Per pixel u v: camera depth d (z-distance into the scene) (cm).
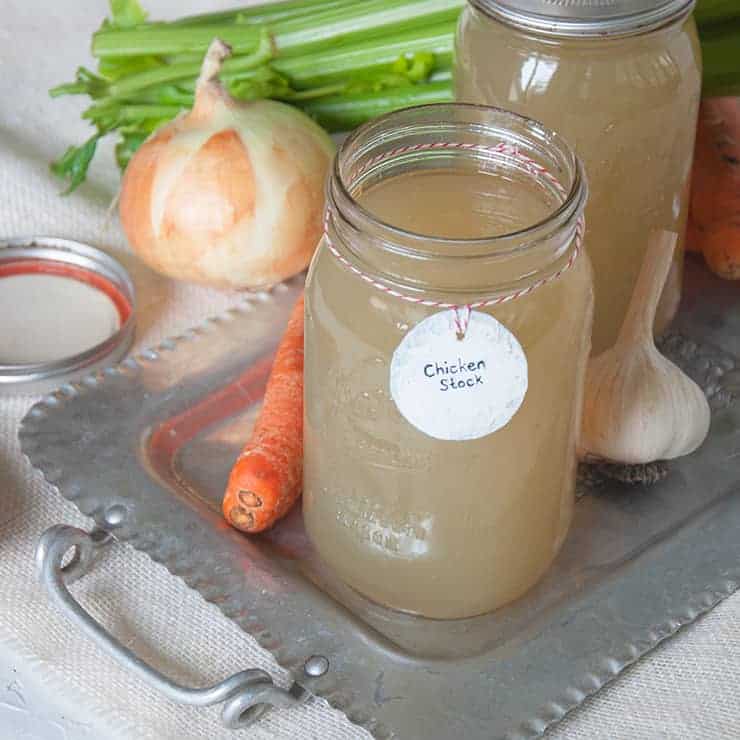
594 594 85
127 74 107
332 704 80
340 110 106
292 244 98
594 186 90
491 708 80
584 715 82
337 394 81
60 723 82
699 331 97
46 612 85
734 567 86
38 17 119
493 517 81
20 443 91
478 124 81
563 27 85
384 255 77
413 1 102
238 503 86
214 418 93
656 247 86
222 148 97
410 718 80
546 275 78
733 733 81
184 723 81
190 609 86
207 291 102
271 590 84
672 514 88
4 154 108
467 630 83
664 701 82
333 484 83
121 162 108
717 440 92
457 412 78
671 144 90
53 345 97
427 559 82
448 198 81
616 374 87
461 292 77
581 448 89
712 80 97
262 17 107
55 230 105
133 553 87
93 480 89
